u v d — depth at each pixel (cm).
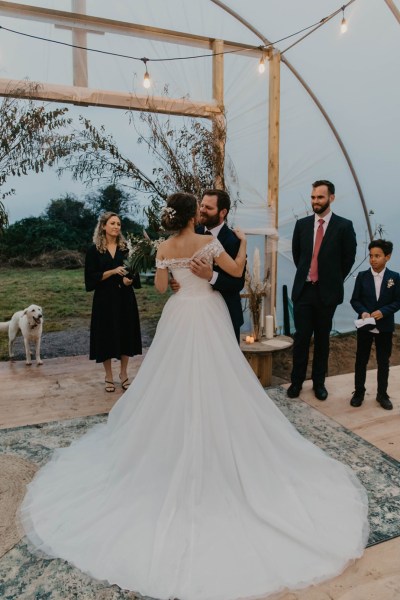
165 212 215
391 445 287
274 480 211
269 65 470
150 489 203
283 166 511
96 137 388
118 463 214
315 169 525
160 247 229
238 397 215
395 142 486
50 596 168
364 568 183
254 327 411
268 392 376
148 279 616
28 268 526
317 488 222
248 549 181
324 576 174
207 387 210
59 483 229
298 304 354
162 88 433
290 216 530
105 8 406
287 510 200
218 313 228
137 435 214
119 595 168
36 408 345
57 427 310
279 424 239
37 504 215
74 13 396
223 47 447
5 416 330
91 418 325
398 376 420
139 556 179
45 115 372
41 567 181
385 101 464
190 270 222
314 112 501
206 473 203
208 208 251
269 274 486
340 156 529
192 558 177
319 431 306
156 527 188
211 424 208
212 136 419
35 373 425
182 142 412
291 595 169
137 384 240
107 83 414
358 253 575
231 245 253
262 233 488
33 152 375
